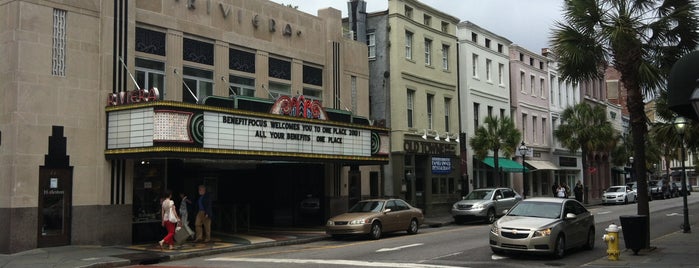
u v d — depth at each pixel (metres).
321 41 27.56
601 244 18.59
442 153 35.44
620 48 16.53
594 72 17.47
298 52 26.09
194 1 21.59
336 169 27.45
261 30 24.36
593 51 16.89
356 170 29.27
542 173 48.00
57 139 17.36
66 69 17.69
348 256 16.34
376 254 16.72
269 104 20.92
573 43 16.98
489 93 40.59
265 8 24.62
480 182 39.09
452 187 36.59
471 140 35.12
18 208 16.42
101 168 18.28
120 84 18.84
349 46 29.19
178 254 16.89
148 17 20.00
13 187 16.38
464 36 38.50
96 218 18.16
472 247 18.05
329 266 14.23
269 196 27.27
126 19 19.14
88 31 18.31
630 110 16.77
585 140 46.78
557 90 52.28
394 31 32.66
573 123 46.84
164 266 14.92
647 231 16.16
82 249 17.28
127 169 18.91
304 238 21.44
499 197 29.47
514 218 16.02
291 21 25.92
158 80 20.38
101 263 15.05
